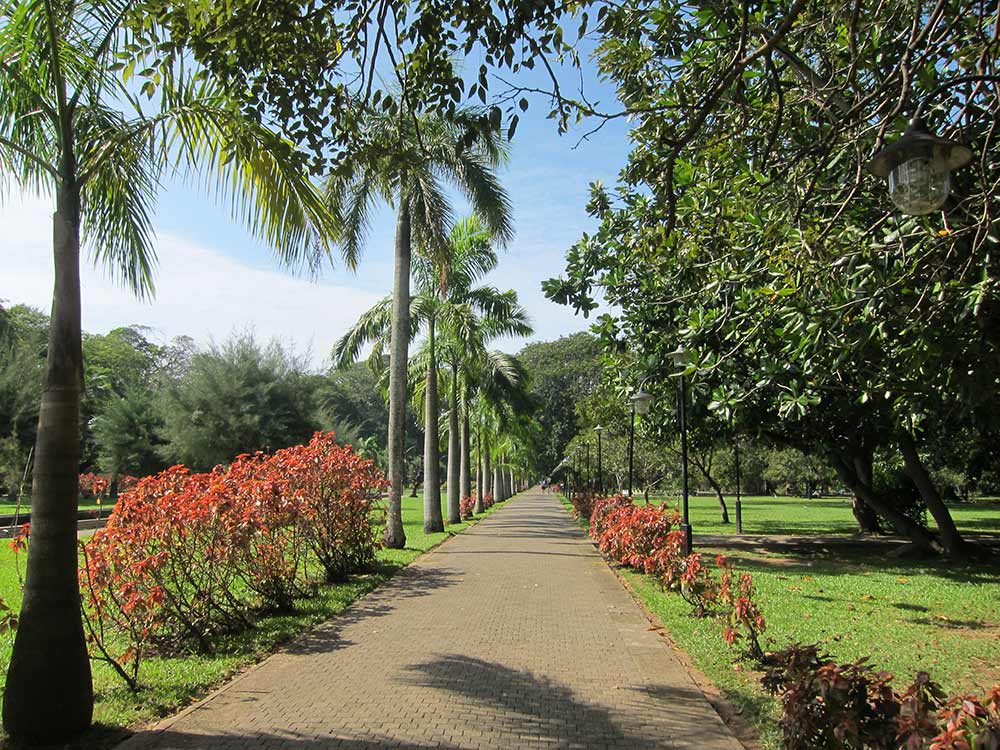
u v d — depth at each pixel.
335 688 5.59
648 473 32.72
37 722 4.36
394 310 17.12
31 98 5.16
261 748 4.35
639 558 11.51
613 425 28.02
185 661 6.28
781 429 15.12
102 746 4.38
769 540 20.31
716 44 6.17
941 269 5.18
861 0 4.90
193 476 7.82
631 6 5.62
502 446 44.91
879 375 6.52
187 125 5.79
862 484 16.83
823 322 5.46
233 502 7.21
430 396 22.12
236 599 7.82
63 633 4.51
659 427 15.66
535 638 7.42
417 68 5.37
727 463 39.72
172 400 28.23
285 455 10.39
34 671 4.41
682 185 7.10
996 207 4.99
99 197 5.71
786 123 6.40
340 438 34.56
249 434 27.84
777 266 6.02
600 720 4.93
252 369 28.64
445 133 15.00
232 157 5.96
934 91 4.01
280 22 4.94
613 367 15.16
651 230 7.29
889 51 6.04
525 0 4.59
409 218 17.19
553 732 4.70
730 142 6.43
